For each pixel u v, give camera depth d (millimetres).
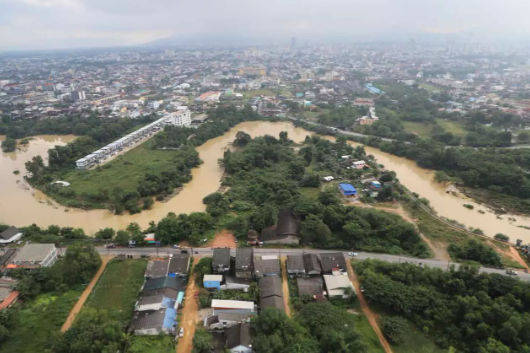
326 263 93188
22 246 106500
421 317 76500
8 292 82812
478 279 82062
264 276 89625
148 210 135375
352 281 90250
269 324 69562
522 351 64125
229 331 72062
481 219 127125
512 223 123938
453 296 79562
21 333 73500
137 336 72438
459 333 71312
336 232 112312
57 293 85375
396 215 121375
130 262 97750
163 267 92125
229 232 114438
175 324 75125
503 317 70000
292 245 105625
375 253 102438
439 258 100062
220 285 86375
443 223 120875
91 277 91688
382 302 78438
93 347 64812
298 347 66875
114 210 134375
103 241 109125
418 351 69562
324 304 78000
